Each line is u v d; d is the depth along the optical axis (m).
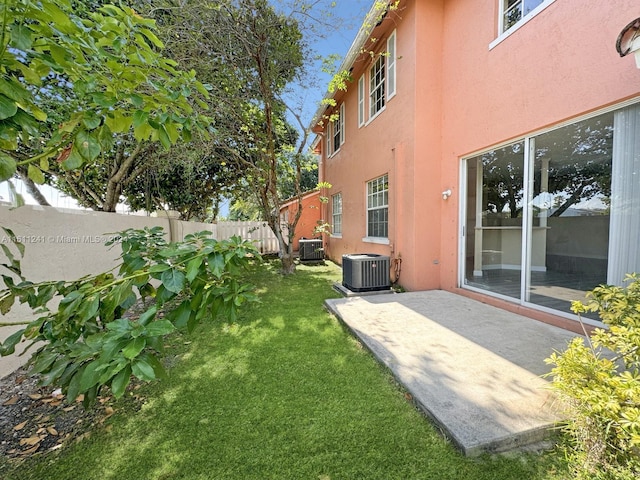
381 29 6.59
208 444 1.84
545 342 3.10
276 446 1.82
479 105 4.71
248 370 2.75
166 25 4.84
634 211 2.97
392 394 2.32
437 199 5.70
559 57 3.49
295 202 13.99
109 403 2.27
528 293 4.07
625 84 2.90
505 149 4.38
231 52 5.73
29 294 1.69
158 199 11.61
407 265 5.88
